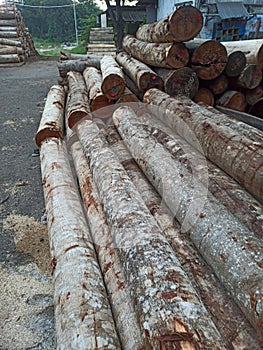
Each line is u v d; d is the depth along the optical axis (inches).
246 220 65.1
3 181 121.4
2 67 406.9
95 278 59.2
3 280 75.2
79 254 63.9
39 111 209.6
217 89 146.9
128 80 169.9
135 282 49.1
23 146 153.6
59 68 218.4
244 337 47.1
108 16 611.8
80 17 1106.7
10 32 430.9
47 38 1104.2
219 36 336.8
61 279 59.3
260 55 141.1
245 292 49.1
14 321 65.2
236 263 52.9
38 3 1131.3
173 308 43.4
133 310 49.0
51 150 111.7
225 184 78.6
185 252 62.0
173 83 138.6
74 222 73.6
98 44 446.9
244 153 79.5
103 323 50.8
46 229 93.2
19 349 59.6
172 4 404.8
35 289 72.7
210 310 51.2
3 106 223.1
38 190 114.9
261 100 150.2
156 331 41.2
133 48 188.4
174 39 130.9
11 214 100.9
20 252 84.5
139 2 489.1
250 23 341.4
